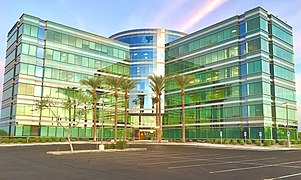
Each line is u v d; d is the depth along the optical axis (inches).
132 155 1069.1
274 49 2237.9
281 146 1860.2
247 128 2135.8
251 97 2139.5
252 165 742.5
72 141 2317.9
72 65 2568.9
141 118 2972.4
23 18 2320.4
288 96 2292.1
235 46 2322.8
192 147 1720.0
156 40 3038.9
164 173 573.6
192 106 2625.5
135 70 3006.9
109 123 2751.0
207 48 2561.5
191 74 2684.5
